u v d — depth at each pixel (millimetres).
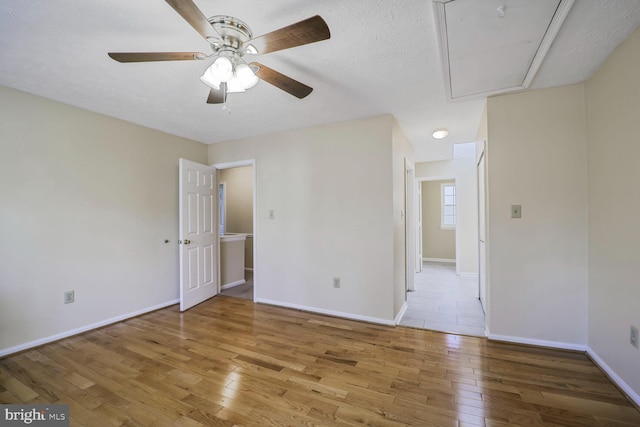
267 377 2064
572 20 1577
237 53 1557
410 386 1946
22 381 2021
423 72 2148
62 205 2713
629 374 1813
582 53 1911
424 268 6391
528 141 2475
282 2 1438
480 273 3883
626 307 1848
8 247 2387
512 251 2541
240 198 6059
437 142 4141
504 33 1664
